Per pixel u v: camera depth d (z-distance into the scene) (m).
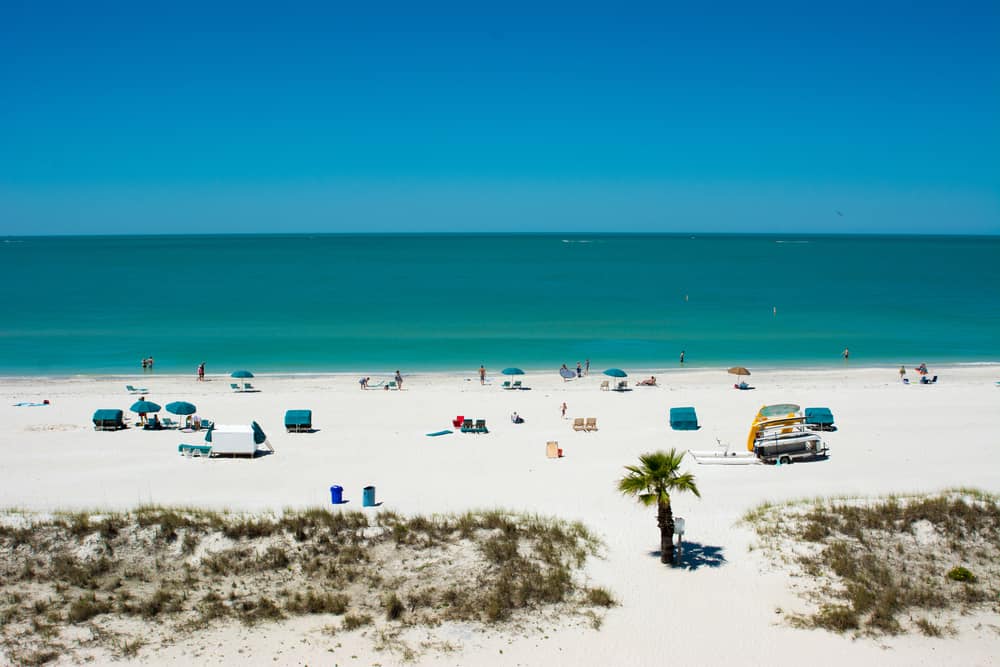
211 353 64.69
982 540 23.77
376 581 21.61
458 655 18.23
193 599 20.73
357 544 23.44
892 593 20.91
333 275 143.12
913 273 149.50
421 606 20.44
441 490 29.88
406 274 146.25
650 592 21.38
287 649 18.41
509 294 108.81
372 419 42.88
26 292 110.12
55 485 30.19
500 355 64.38
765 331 76.56
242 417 43.06
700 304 97.56
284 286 120.38
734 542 24.56
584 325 79.62
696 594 21.27
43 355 63.47
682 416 40.62
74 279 132.75
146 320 82.25
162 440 38.19
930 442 37.12
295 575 21.94
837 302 99.81
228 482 30.95
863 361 62.34
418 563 22.53
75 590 21.11
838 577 22.03
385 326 78.56
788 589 21.56
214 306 94.25
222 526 23.98
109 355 63.62
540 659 18.14
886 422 41.28
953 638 19.06
